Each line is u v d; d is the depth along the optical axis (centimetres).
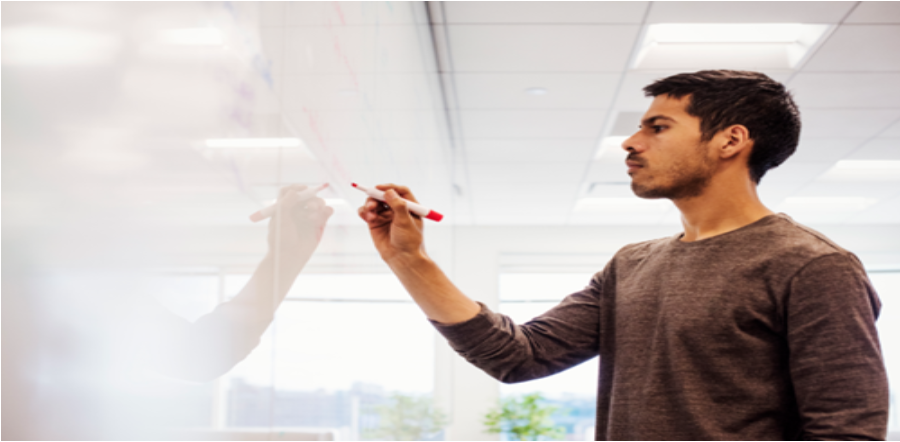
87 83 32
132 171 36
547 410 520
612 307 96
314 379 77
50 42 30
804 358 72
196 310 44
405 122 166
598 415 93
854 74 269
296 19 70
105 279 33
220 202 49
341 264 93
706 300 81
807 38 244
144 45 38
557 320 98
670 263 88
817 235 80
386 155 134
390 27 139
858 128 337
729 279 80
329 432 84
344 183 95
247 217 55
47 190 29
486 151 381
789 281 76
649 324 87
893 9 217
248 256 55
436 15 220
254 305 56
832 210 506
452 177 419
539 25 228
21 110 28
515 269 583
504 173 426
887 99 296
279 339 64
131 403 36
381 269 133
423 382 238
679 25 242
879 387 68
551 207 518
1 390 27
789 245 79
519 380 94
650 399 82
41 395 29
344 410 95
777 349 77
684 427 78
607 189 466
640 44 244
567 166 411
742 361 77
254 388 56
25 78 28
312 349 77
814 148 371
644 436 81
